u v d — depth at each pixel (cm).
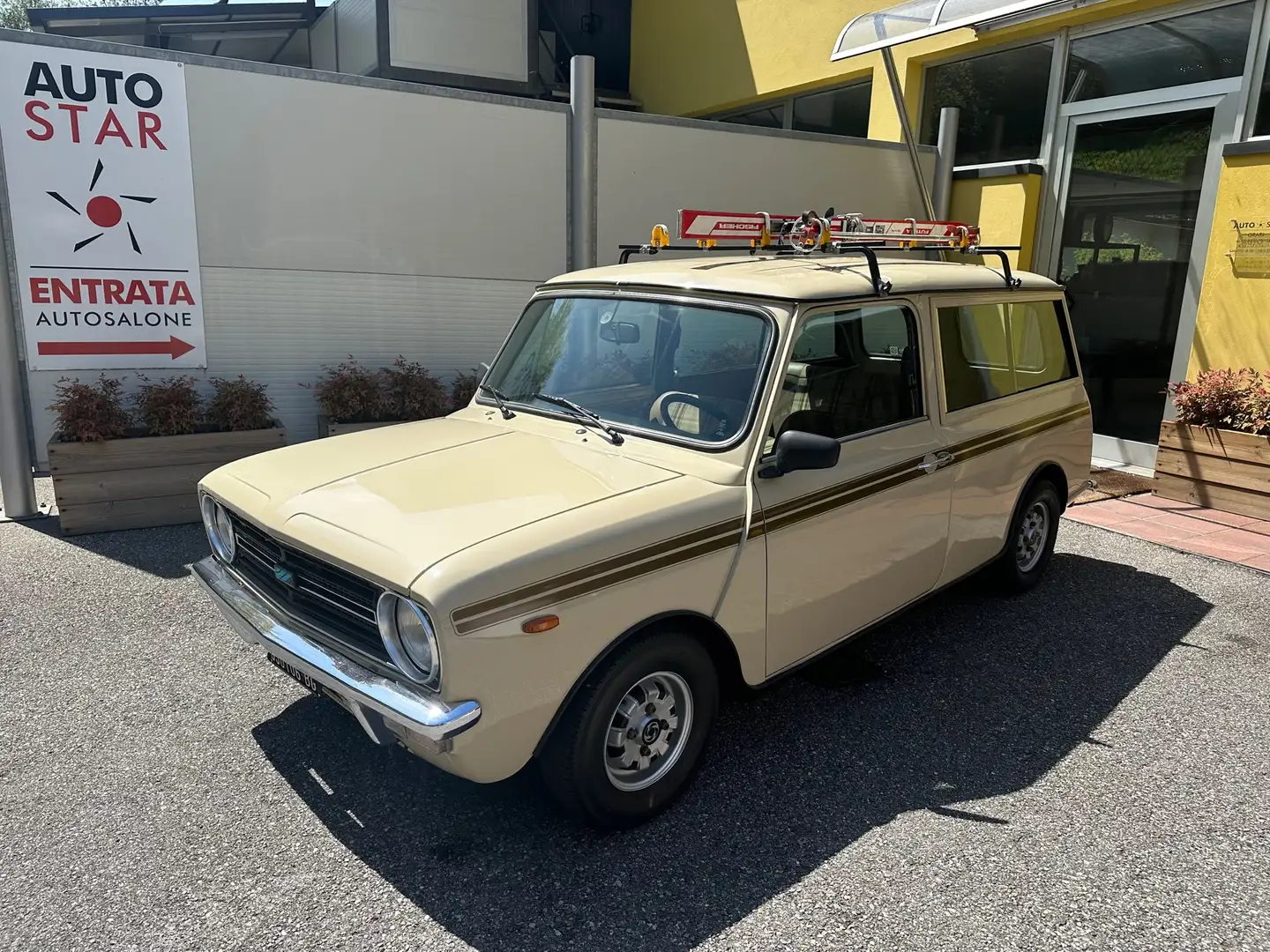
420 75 1195
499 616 259
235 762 350
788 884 286
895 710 399
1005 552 496
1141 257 834
